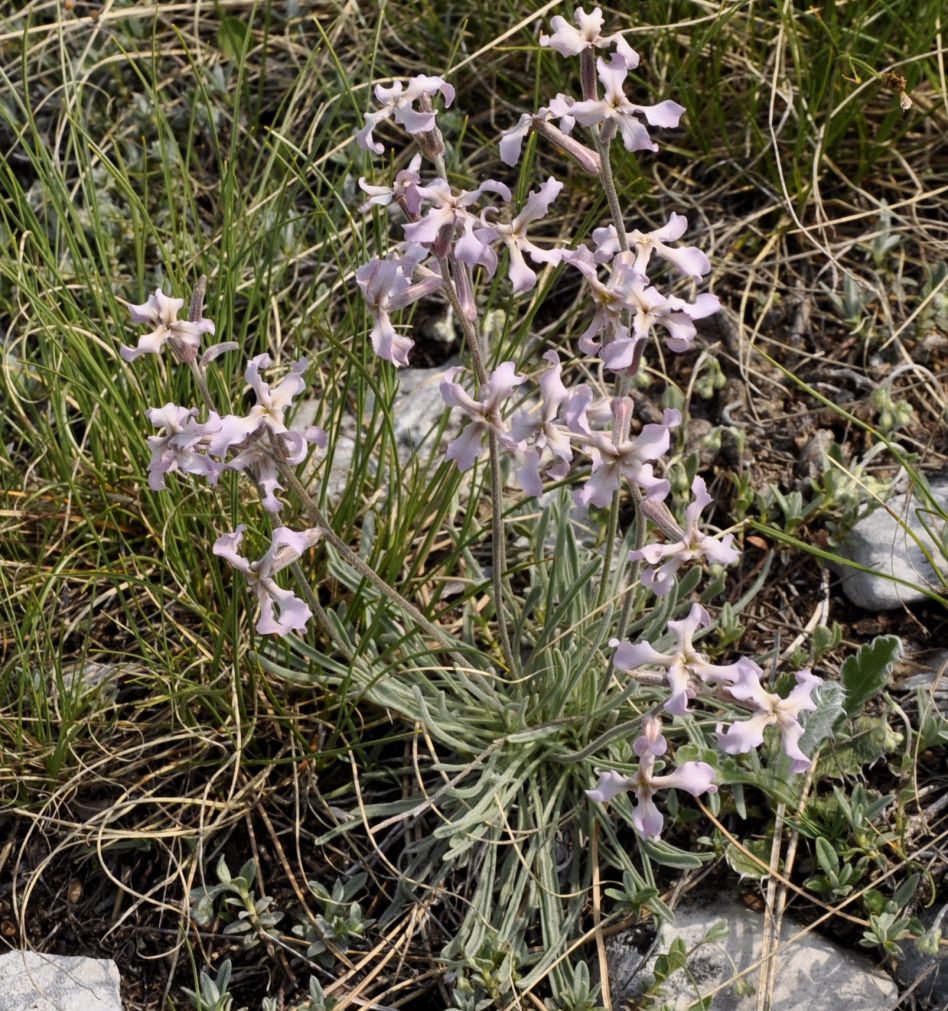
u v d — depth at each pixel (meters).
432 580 0.40
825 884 0.32
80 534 0.41
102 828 0.35
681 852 0.32
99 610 0.40
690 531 0.26
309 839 0.36
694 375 0.43
